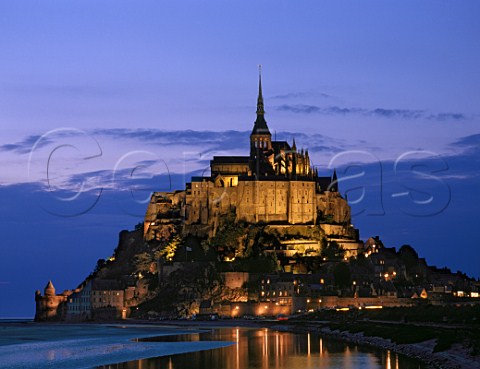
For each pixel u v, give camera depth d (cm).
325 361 19888
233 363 19662
